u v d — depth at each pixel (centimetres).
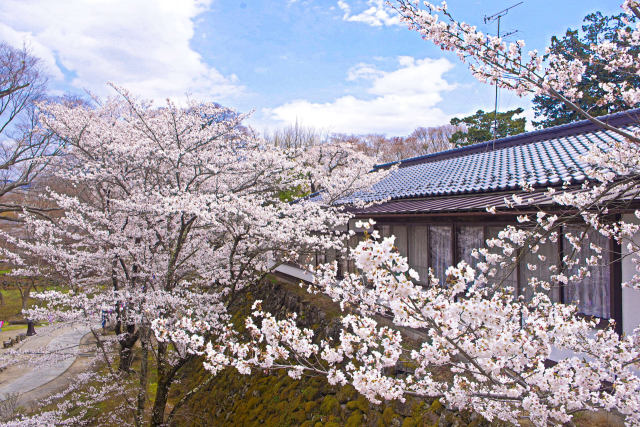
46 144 1354
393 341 338
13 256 916
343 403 649
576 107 328
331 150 2023
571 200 405
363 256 242
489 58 346
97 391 948
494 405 356
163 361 775
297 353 359
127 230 940
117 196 1022
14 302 2377
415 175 1320
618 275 498
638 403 295
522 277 618
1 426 698
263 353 341
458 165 1234
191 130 855
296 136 3266
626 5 328
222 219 741
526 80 344
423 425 506
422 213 734
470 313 267
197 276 1012
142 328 807
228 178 951
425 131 3816
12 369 1335
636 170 378
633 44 359
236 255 901
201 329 400
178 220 833
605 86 372
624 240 491
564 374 320
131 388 1015
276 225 806
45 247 819
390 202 1035
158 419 742
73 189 1255
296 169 935
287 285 1232
